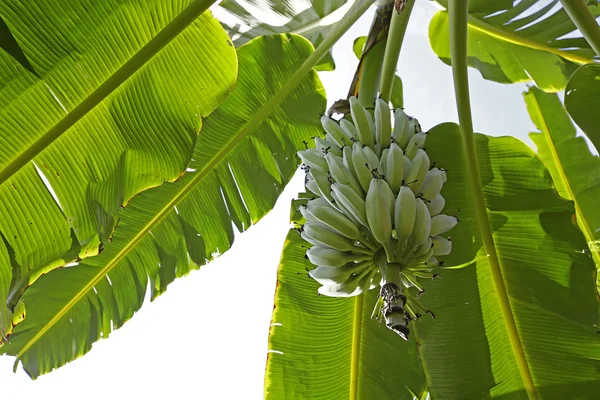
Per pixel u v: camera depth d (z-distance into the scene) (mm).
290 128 3479
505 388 3271
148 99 3008
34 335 3418
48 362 3420
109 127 2988
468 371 3297
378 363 3371
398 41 3158
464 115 3168
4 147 2895
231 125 3414
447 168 3328
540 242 3291
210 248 3434
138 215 3393
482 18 3541
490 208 3328
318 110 3480
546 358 3246
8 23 2852
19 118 2895
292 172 3482
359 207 2912
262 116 3387
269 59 3400
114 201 2994
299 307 3422
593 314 3219
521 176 3324
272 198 3461
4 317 2910
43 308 3410
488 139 3350
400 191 2893
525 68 3639
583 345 3227
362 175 2961
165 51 3002
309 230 2947
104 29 2910
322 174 3020
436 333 3334
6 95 2873
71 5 2875
